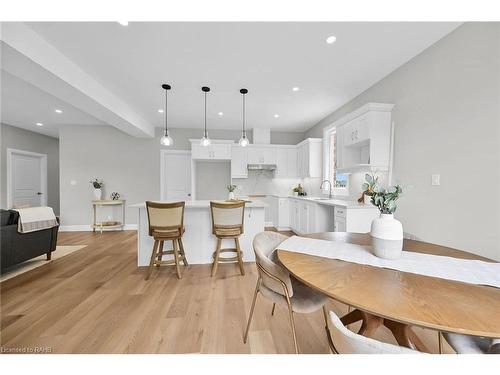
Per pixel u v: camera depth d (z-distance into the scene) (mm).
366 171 3279
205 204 3041
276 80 3100
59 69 2412
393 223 1214
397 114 2785
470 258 1236
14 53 1981
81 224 5340
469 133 1979
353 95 3619
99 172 5398
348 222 2932
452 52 2109
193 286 2410
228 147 5309
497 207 1788
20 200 5582
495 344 822
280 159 5609
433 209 2320
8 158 5238
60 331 1646
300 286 1460
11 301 2074
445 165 2193
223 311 1924
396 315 714
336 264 1145
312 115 4664
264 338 1586
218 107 4168
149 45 2307
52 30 2066
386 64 2699
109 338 1570
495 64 1783
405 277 992
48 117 4773
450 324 674
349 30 2094
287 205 5312
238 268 2949
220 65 2705
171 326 1710
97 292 2258
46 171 6168
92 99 3037
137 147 5508
